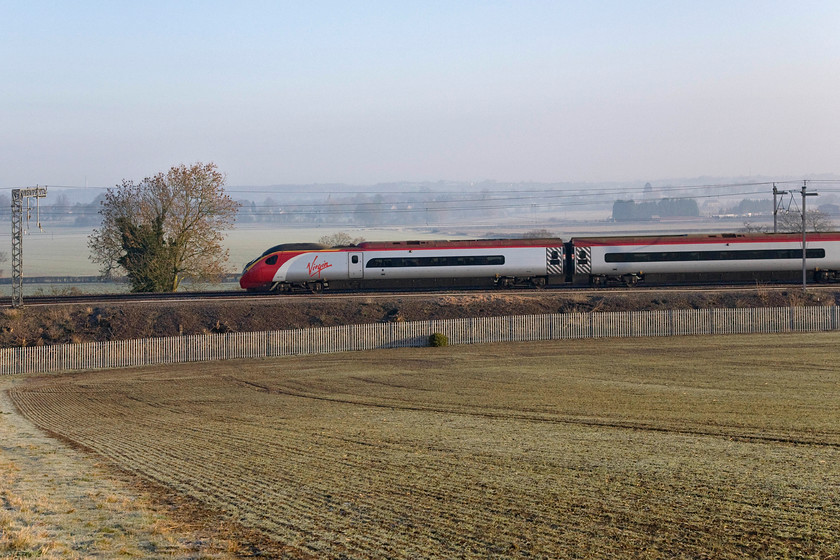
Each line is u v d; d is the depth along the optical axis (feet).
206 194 252.62
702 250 206.90
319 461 71.20
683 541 47.16
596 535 48.47
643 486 60.13
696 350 155.12
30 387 136.36
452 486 60.90
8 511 53.01
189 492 60.23
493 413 99.35
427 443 79.15
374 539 48.14
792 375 125.39
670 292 192.85
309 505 56.08
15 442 84.69
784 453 72.13
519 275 207.21
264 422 96.02
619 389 115.96
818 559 43.91
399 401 111.34
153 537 48.16
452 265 204.54
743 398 105.81
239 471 67.56
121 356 158.30
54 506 55.01
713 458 70.13
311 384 130.72
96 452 78.43
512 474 64.69
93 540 47.21
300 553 45.57
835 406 98.32
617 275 209.05
